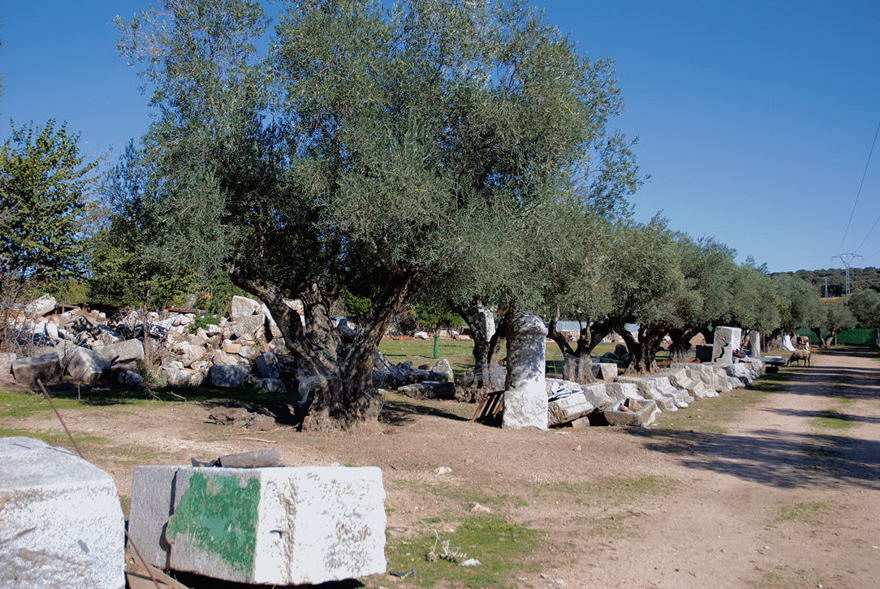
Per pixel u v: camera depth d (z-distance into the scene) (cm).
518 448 1145
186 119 1149
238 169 1145
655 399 1844
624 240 1705
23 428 1070
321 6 1166
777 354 6016
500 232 1034
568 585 545
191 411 1358
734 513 820
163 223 1137
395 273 1158
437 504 785
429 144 1086
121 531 401
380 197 977
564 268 1271
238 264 1189
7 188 1752
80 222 1847
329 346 1294
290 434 1169
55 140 1806
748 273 3872
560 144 1127
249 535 427
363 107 1091
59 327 2141
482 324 1836
